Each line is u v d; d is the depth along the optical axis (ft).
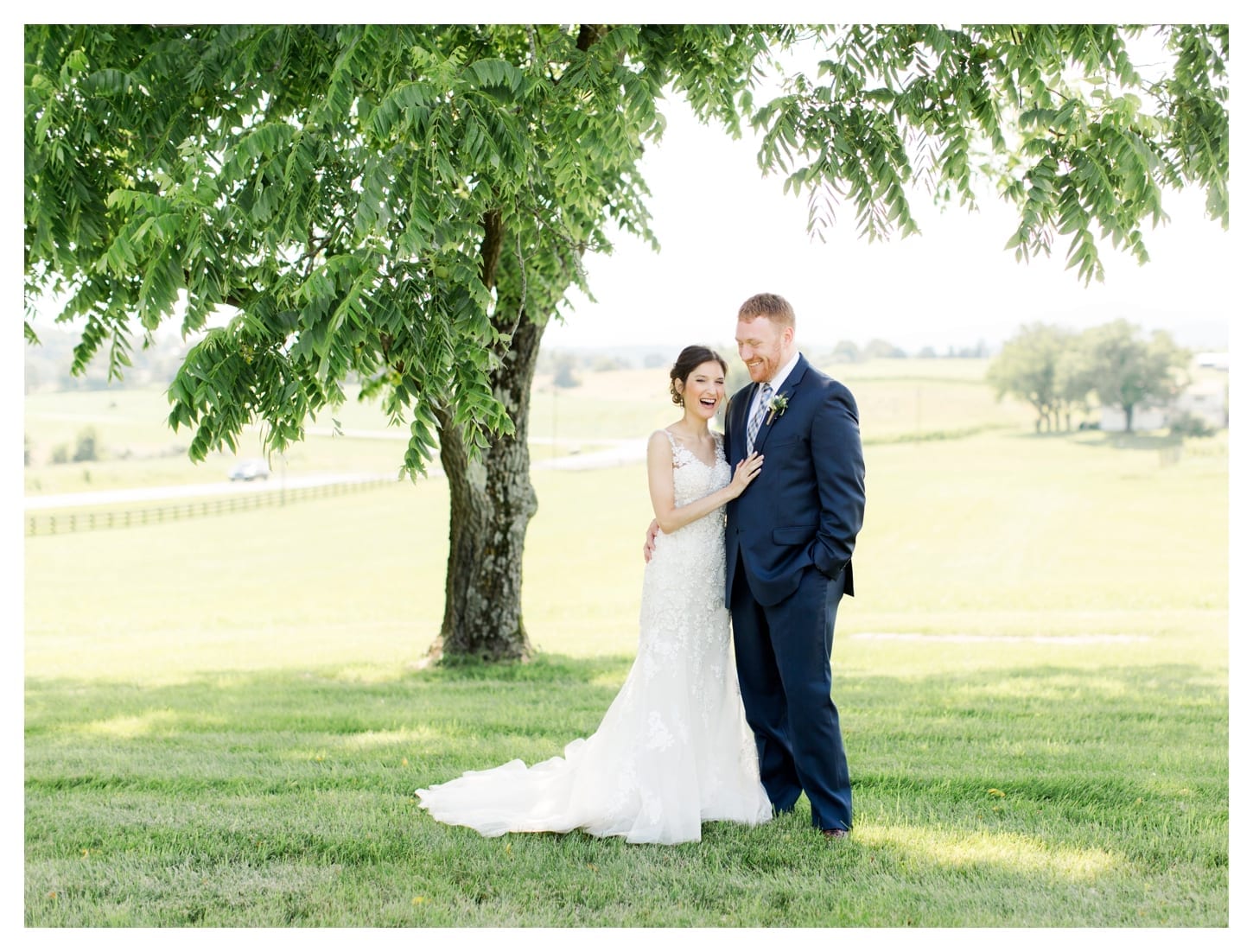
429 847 12.25
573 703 20.94
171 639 38.93
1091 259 13.60
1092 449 220.84
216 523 114.01
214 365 12.11
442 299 12.96
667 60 16.55
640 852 12.12
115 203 12.83
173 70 16.07
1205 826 12.74
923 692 21.75
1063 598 51.03
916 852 12.05
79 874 11.57
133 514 121.39
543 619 45.24
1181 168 15.42
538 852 12.15
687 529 13.29
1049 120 13.43
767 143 14.57
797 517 12.70
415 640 34.76
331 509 129.08
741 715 13.76
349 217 14.08
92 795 14.40
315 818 13.29
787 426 12.75
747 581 13.07
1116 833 12.57
